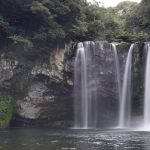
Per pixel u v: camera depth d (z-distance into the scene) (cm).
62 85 3253
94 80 3359
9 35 3036
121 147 1462
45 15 3133
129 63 3416
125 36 3962
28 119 3192
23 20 3200
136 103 3531
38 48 3158
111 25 4750
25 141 1680
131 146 1505
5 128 2844
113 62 3409
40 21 3209
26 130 2602
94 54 3384
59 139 1806
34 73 3134
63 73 3244
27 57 3148
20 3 3094
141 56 3409
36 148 1397
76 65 3331
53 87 3241
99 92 3403
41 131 2503
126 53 3422
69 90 3322
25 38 3131
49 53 3200
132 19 4756
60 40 3269
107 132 2475
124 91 3409
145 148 1440
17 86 3128
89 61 3372
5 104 3003
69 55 3344
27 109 3158
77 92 3344
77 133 2323
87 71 3362
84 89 3350
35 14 3094
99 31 4031
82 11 3938
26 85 3158
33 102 3189
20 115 3111
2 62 3033
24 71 3155
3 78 3027
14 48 3089
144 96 3372
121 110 3422
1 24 2952
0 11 3145
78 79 3325
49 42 3172
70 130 2719
